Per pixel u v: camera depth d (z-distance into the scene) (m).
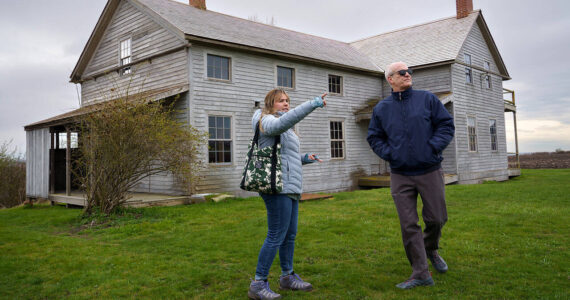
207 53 11.53
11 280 4.01
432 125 3.40
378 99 17.67
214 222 7.17
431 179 3.36
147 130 7.91
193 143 9.51
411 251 3.40
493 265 3.96
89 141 8.02
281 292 3.32
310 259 4.43
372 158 17.08
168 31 11.87
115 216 7.69
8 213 9.95
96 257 4.85
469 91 17.67
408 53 18.16
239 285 3.61
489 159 18.89
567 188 11.39
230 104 11.98
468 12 18.92
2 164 18.00
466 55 17.86
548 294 3.13
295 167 3.18
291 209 3.20
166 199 9.88
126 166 7.86
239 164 12.09
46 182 11.52
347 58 16.91
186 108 11.07
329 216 7.23
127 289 3.58
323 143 14.95
